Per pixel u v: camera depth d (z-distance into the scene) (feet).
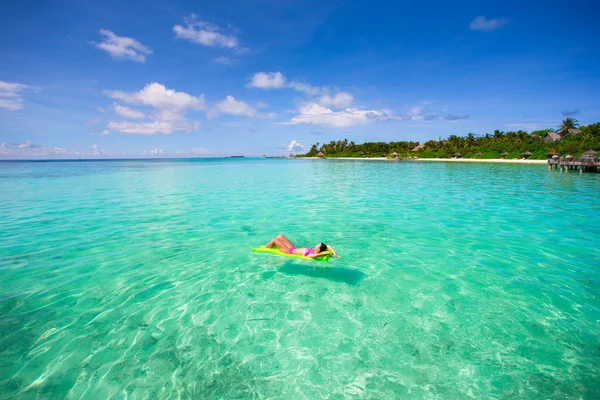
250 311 15.14
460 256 22.09
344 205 42.39
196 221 32.83
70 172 124.47
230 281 18.37
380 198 48.80
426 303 15.74
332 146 485.56
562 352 12.11
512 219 33.14
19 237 26.86
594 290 16.87
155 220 33.32
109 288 17.47
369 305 15.58
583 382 10.68
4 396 10.10
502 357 11.89
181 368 11.45
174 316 14.74
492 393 10.29
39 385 10.62
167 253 22.94
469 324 13.94
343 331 13.53
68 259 21.70
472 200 46.11
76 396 10.19
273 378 11.00
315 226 30.53
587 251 22.85
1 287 17.43
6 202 45.32
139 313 14.98
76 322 14.20
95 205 42.78
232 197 50.67
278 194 54.29
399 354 12.12
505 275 18.86
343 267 20.29
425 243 25.04
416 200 46.52
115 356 12.05
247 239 26.37
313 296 16.53
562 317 14.40
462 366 11.48
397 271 19.60
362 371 11.29
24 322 14.14
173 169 154.10
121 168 165.78
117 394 10.31
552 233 27.63
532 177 86.69
